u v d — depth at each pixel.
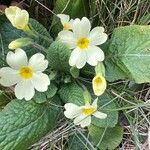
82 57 0.12
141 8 0.14
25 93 0.12
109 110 0.12
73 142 0.13
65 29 0.13
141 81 0.12
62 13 0.13
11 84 0.12
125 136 0.13
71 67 0.12
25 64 0.12
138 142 0.12
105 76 0.13
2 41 0.13
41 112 0.12
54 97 0.13
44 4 0.14
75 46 0.12
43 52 0.13
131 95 0.13
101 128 0.13
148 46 0.12
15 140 0.12
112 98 0.13
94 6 0.13
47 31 0.14
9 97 0.13
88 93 0.12
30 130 0.12
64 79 0.13
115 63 0.13
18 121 0.12
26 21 0.11
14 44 0.12
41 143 0.13
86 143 0.13
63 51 0.12
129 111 0.13
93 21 0.14
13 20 0.11
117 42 0.13
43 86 0.12
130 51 0.13
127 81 0.13
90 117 0.12
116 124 0.13
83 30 0.12
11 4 0.14
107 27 0.14
